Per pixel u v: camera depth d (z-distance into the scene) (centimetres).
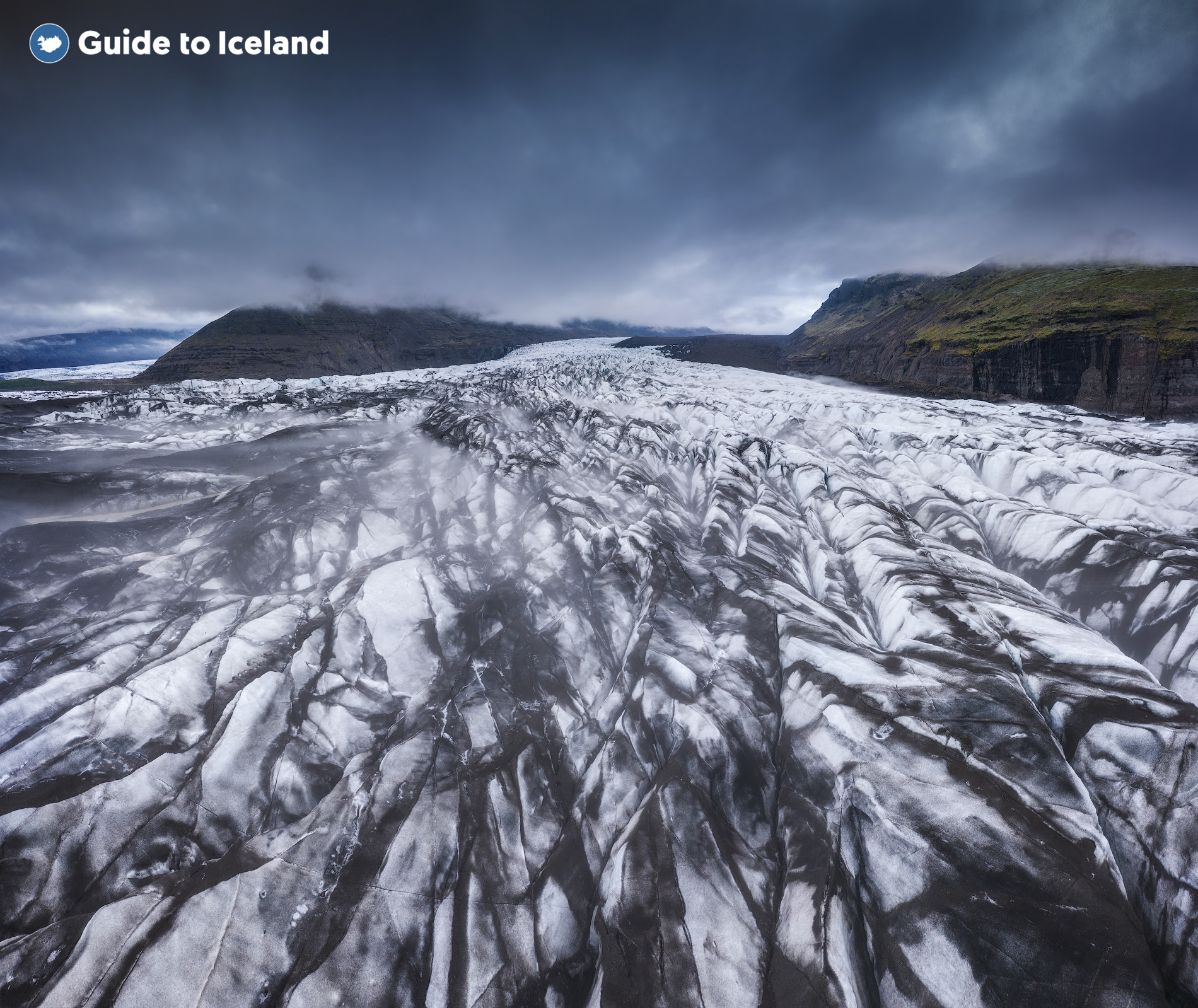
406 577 2372
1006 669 1577
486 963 1254
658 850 1377
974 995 979
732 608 2162
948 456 4144
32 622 2130
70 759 1481
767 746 1656
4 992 1073
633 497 3347
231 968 1112
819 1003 1084
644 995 1156
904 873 1160
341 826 1408
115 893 1274
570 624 2211
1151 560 2419
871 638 2048
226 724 1641
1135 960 964
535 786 1647
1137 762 1275
